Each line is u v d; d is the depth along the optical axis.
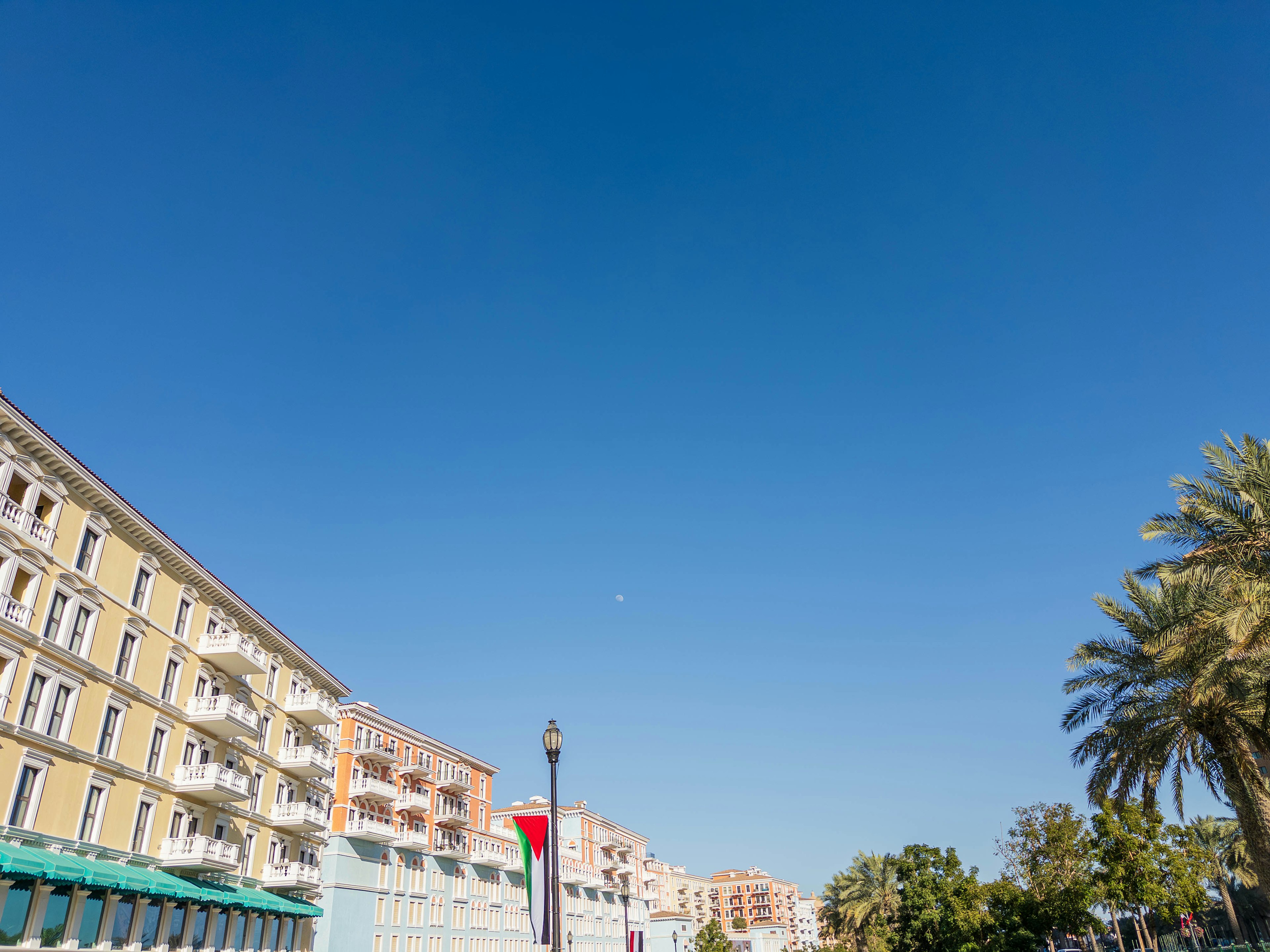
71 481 32.00
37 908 28.41
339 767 60.12
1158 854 50.06
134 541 35.72
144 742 35.16
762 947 160.25
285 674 49.72
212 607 41.59
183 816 37.31
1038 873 62.72
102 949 31.23
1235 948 52.91
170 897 35.09
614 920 108.38
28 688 29.03
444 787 71.62
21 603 29.38
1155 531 27.78
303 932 47.75
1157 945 66.62
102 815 32.06
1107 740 31.98
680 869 173.50
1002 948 63.38
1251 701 27.67
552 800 19.53
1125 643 31.56
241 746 43.03
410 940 63.03
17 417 28.72
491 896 75.38
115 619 34.03
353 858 58.56
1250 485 24.92
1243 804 28.75
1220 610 24.89
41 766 29.20
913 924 76.88
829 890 103.56
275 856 45.84
